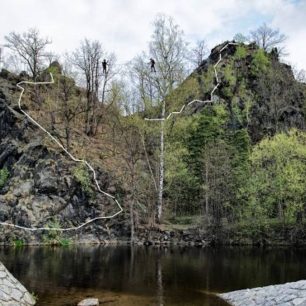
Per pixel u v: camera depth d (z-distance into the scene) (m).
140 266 26.56
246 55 71.62
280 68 73.25
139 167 47.41
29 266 25.61
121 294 18.31
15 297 15.84
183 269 25.58
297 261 29.94
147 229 41.84
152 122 47.81
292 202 42.41
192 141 49.62
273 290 16.80
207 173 44.75
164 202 47.50
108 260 29.22
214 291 19.23
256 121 63.38
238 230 42.44
